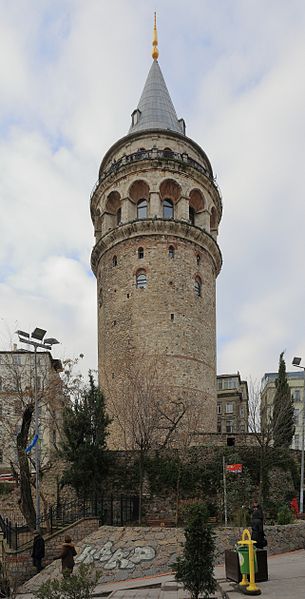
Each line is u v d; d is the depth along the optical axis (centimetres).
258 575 1401
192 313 4444
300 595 1214
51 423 3512
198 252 4653
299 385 7769
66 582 1063
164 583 1627
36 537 2155
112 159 5122
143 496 3012
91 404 3058
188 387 4234
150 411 3506
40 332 2688
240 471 2772
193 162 4800
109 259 4662
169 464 3081
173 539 2067
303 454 3191
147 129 4856
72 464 3028
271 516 2848
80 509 2803
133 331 4312
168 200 4753
